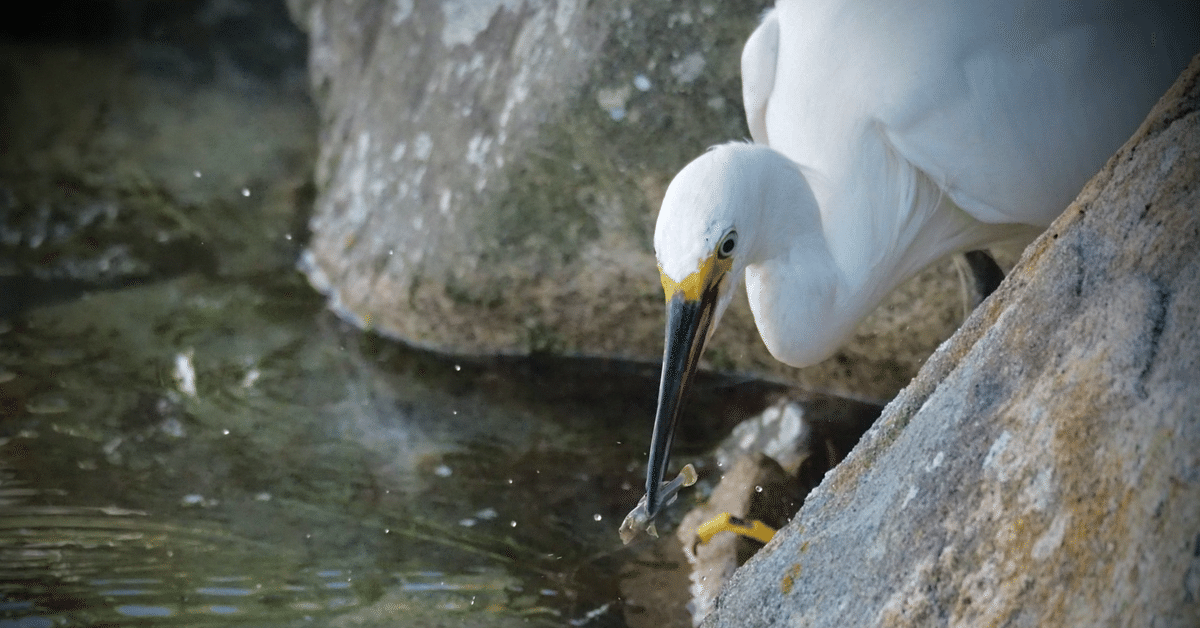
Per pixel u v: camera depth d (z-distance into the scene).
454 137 10.41
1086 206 4.31
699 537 7.28
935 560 3.92
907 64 7.13
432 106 10.80
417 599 6.97
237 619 6.66
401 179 10.81
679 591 7.09
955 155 7.16
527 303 9.96
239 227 11.62
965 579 3.76
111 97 13.51
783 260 7.06
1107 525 3.29
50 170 12.23
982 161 7.17
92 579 6.96
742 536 7.31
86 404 8.99
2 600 6.69
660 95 9.33
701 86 9.26
